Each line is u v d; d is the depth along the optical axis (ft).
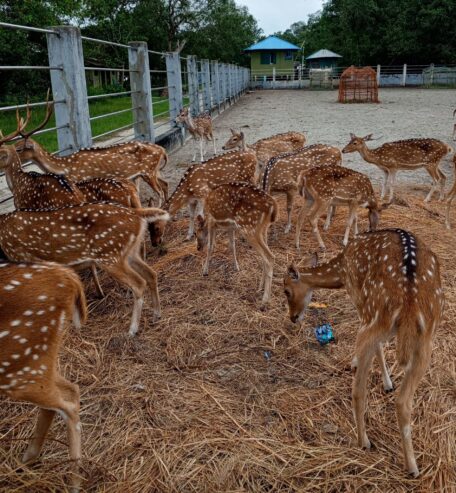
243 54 183.52
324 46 169.07
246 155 23.58
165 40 145.18
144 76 37.11
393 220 23.20
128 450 10.39
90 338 14.38
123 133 46.03
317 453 10.32
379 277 10.55
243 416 11.37
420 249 10.75
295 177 22.71
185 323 15.14
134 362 13.32
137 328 14.66
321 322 15.16
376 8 138.72
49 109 20.67
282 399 11.91
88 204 14.69
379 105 84.64
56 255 14.82
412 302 9.62
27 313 8.64
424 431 10.83
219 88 81.30
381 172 33.40
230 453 10.32
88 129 27.09
